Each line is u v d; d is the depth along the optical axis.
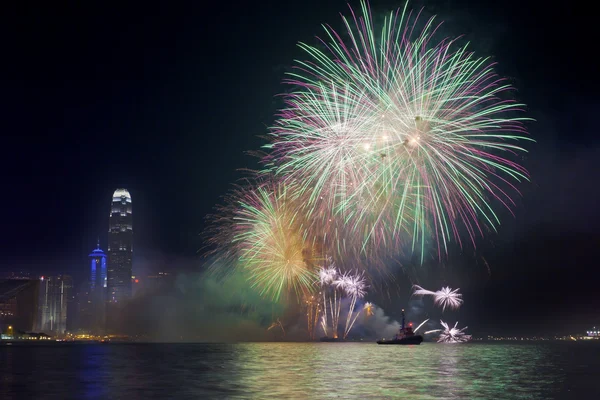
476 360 108.44
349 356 122.94
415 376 70.81
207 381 65.94
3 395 54.47
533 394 52.97
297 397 50.34
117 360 118.81
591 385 60.94
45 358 131.38
